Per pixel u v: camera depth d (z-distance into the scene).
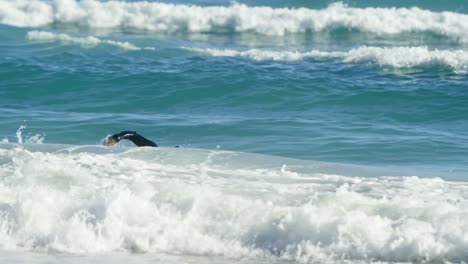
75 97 80.88
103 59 93.62
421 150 58.62
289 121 69.75
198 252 34.59
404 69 87.88
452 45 112.69
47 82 84.31
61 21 125.56
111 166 42.69
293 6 132.25
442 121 72.44
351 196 37.03
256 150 59.81
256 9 126.50
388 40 116.12
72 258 33.88
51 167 40.81
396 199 36.84
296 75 85.19
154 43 106.00
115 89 82.38
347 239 33.88
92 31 120.31
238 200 36.72
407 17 123.25
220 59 92.81
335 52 96.69
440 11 127.44
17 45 100.19
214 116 73.06
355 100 77.75
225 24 123.31
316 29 121.75
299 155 57.84
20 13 125.31
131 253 34.56
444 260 32.66
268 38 117.62
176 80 84.31
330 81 83.00
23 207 36.66
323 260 33.38
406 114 74.12
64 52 96.44
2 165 42.22
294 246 34.19
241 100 79.56
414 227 33.75
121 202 36.38
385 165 53.97
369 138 62.88
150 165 43.56
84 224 35.78
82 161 43.25
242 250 34.50
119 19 125.06
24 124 67.81
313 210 35.47
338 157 56.84
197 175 41.84
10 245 35.41
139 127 67.38
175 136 65.06
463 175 47.97
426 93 78.56
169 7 126.94
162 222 35.88
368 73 86.56
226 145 61.91
